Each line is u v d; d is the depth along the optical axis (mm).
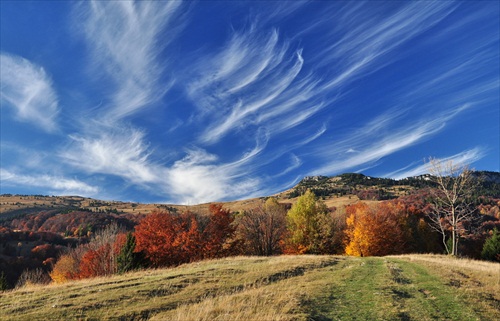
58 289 17672
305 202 58188
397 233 59594
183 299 14984
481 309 14141
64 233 118438
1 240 92812
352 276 20891
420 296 15969
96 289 17062
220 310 12523
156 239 46250
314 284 18047
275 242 58281
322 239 57188
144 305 13969
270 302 13828
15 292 17156
